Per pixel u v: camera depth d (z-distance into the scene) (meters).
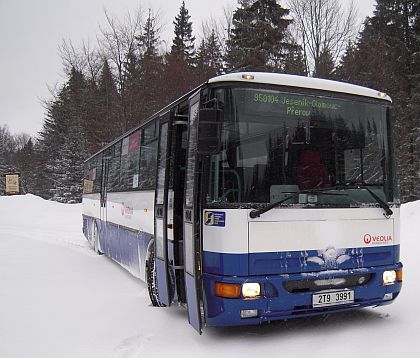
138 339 5.50
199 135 5.02
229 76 5.33
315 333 5.53
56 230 21.59
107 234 11.99
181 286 6.11
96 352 5.10
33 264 11.13
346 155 5.63
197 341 5.38
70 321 6.29
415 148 29.66
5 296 7.76
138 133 8.99
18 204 30.67
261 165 5.23
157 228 6.85
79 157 47.34
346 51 28.88
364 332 5.47
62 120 50.12
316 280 5.24
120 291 8.24
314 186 5.40
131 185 9.33
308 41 29.39
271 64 31.09
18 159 76.50
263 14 32.38
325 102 5.64
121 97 32.78
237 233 5.02
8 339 5.59
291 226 5.20
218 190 5.16
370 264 5.58
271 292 5.05
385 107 5.99
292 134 5.43
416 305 6.54
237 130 5.23
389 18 34.31
